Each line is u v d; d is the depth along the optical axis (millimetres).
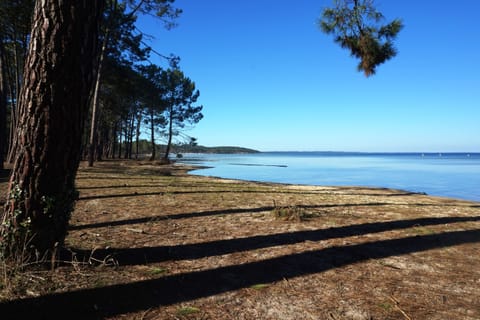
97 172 14828
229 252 3438
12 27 14672
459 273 2977
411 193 10711
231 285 2586
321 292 2500
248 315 2105
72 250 3172
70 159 2740
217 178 15453
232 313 2125
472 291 2582
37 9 2518
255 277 2771
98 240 3699
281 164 47812
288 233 4309
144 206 6191
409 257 3416
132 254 3256
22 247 2564
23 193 2566
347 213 5984
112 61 19031
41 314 1981
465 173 29203
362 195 9430
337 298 2398
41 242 2635
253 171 30562
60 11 2482
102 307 2125
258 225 4773
